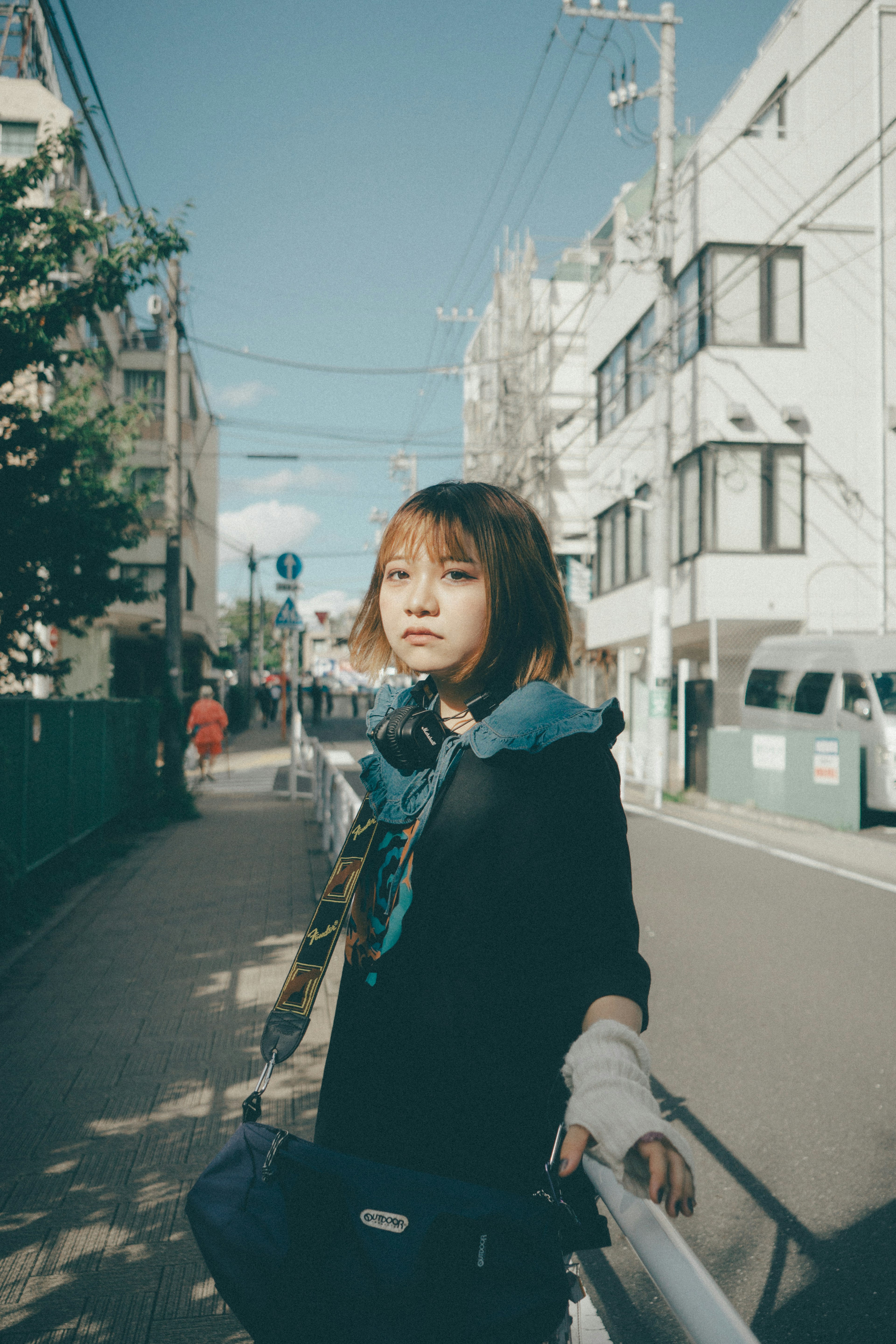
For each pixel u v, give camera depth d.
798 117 19.30
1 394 7.24
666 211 15.90
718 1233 3.08
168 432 14.23
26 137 16.92
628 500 22.81
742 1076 4.29
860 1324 2.61
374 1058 1.17
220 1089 4.06
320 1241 1.04
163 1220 3.06
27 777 7.15
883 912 7.30
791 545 18.48
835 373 18.61
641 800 15.73
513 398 34.97
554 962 1.10
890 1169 3.45
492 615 1.23
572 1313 1.53
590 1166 1.18
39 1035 4.69
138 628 29.83
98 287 7.06
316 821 12.55
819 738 12.16
